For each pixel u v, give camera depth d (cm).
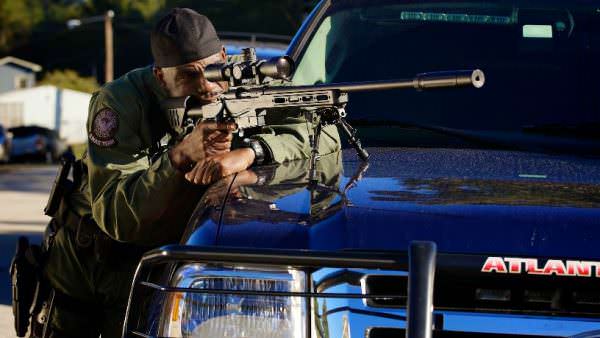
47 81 9331
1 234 1483
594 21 460
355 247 301
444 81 318
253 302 299
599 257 293
